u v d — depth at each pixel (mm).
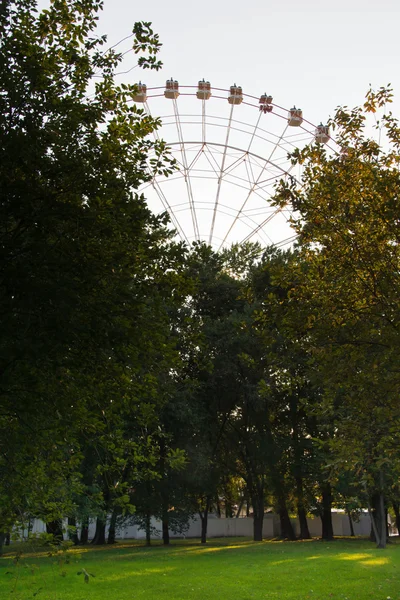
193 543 48406
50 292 7297
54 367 8133
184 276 9664
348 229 11234
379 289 10711
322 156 11727
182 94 40594
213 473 45125
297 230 11781
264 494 52406
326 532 49625
